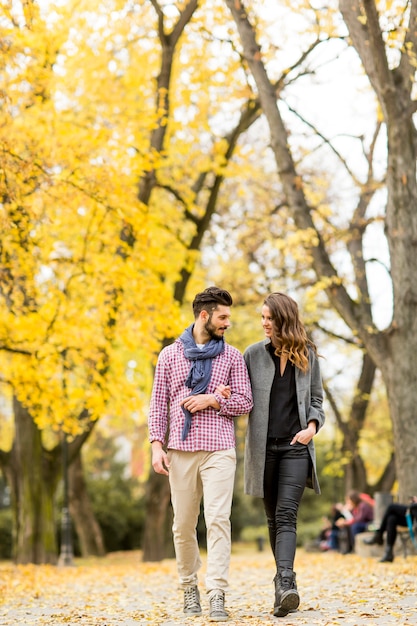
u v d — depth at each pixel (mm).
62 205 13781
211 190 21609
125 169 14391
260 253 25047
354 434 25828
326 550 22078
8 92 12625
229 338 27578
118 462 41531
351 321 15219
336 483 34688
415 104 14109
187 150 20859
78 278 16047
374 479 37969
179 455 6477
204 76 19562
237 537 38750
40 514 20328
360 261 22344
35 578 14539
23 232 13156
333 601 7508
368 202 22594
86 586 12320
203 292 6742
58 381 15727
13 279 14297
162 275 21516
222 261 25656
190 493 6500
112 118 15727
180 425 6477
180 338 6707
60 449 20906
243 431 31562
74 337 14898
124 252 15680
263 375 6629
